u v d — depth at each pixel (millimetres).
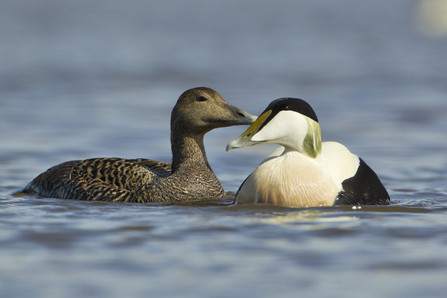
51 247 6727
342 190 8664
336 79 30328
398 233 7180
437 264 6160
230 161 14523
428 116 20125
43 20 67125
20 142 15938
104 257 6418
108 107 22219
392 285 5695
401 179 12328
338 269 6062
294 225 7520
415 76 31109
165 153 15055
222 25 67062
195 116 10188
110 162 10344
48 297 5461
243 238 7020
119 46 45375
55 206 8930
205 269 6078
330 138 17031
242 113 10188
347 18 79688
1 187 11297
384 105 22547
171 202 9773
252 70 33938
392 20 76312
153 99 24266
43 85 27547
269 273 5973
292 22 72438
